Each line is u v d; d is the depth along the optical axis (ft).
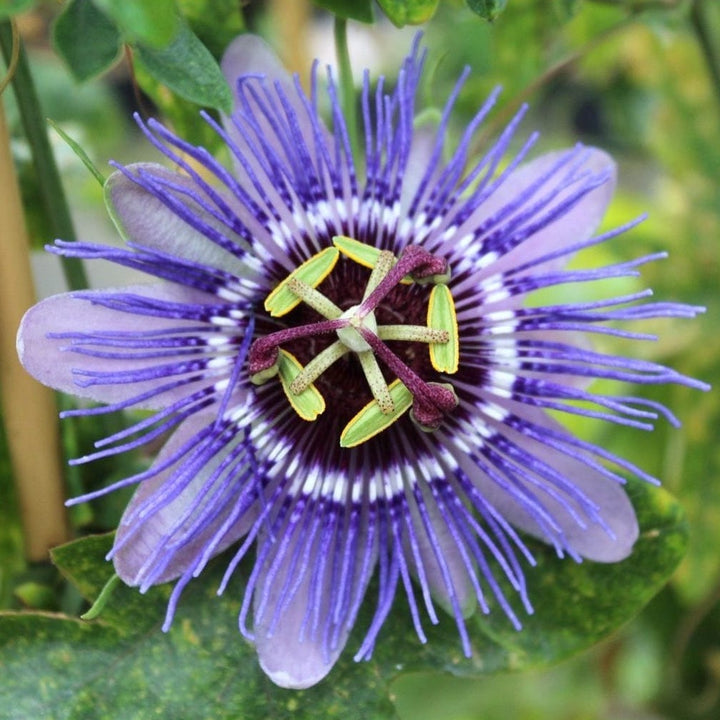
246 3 0.86
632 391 1.15
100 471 0.89
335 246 0.84
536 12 1.05
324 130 0.84
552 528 0.83
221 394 0.80
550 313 0.83
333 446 0.84
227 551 0.84
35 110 0.88
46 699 0.82
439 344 0.84
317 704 0.84
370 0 0.86
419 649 0.86
